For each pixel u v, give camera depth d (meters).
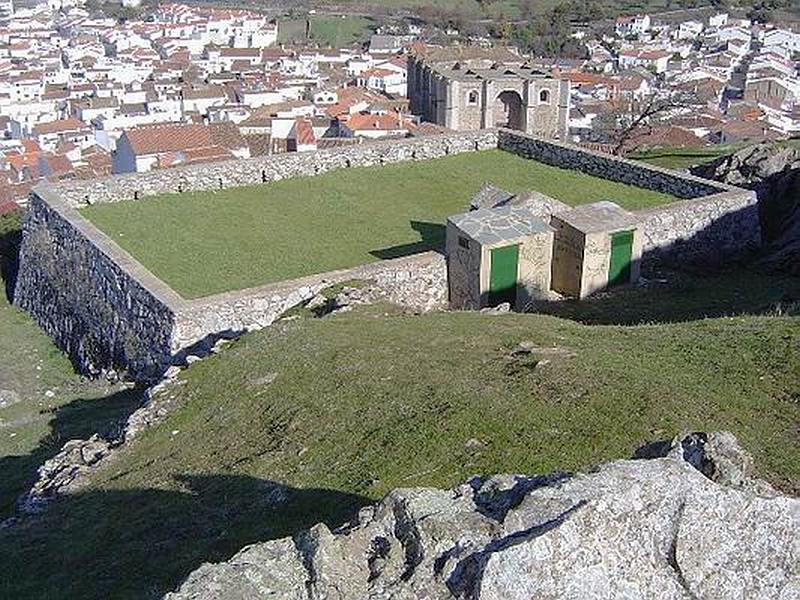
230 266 22.27
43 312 25.88
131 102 122.62
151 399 16.30
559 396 12.63
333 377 14.91
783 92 117.44
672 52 142.38
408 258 21.73
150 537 11.62
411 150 31.28
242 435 13.91
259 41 171.62
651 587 5.23
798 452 10.74
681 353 14.32
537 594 5.11
